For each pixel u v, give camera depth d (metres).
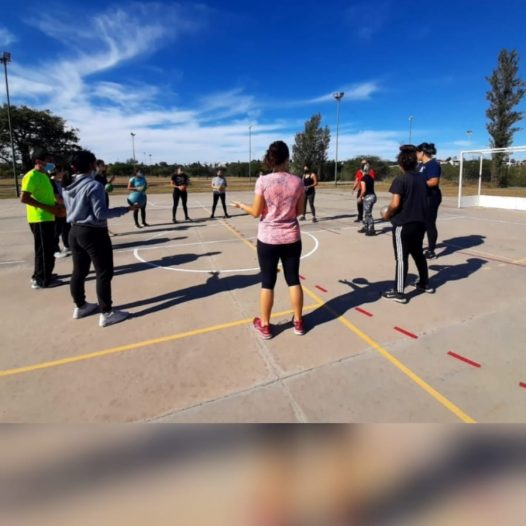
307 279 5.06
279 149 3.01
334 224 9.98
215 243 7.74
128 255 6.75
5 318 3.89
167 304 4.23
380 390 2.53
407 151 3.93
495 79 29.23
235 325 3.64
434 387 2.56
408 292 4.54
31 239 8.66
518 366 2.83
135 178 9.80
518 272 5.33
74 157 3.40
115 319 3.73
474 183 26.83
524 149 13.11
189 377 2.72
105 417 2.25
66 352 3.12
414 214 3.98
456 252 6.64
